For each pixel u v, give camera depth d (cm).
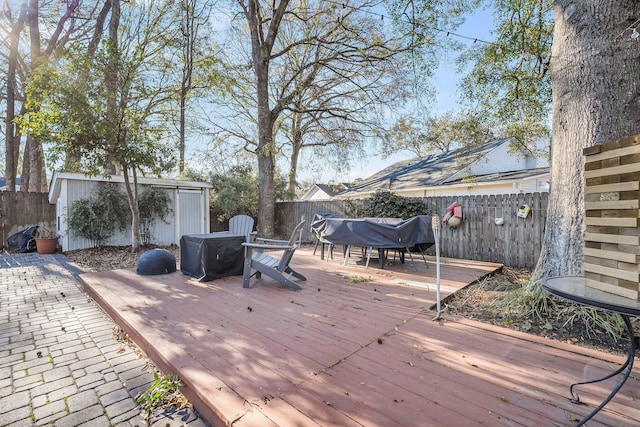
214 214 1140
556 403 157
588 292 145
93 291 385
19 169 1678
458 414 149
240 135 1353
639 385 171
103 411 177
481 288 384
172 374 198
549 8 509
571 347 214
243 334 244
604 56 269
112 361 235
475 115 596
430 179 1066
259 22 989
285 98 1073
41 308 358
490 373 184
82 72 579
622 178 137
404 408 154
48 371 221
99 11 1059
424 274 455
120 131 630
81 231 761
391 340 231
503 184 890
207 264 417
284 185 1345
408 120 989
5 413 174
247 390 170
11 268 588
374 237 482
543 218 517
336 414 150
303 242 953
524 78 544
